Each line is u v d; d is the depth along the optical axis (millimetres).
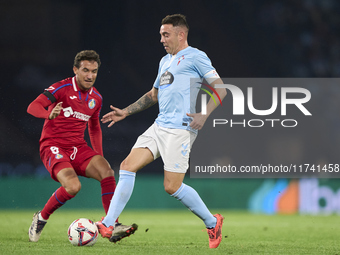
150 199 57844
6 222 34344
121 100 96000
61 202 18766
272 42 103625
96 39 99000
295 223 38250
